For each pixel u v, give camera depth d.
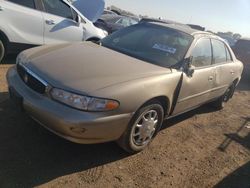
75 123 3.14
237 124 6.09
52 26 6.84
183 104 4.60
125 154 3.95
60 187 3.11
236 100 8.05
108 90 3.29
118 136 3.56
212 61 5.29
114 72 3.63
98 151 3.88
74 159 3.62
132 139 3.76
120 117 3.38
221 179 3.92
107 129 3.34
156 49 4.54
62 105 3.23
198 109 6.45
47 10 6.76
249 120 6.50
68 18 7.20
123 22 14.99
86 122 3.16
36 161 3.43
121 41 4.80
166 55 4.44
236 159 4.55
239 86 10.16
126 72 3.71
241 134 5.58
